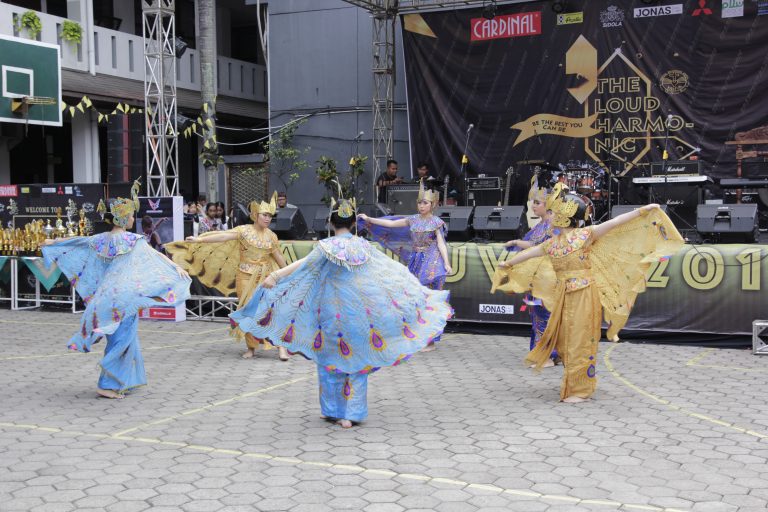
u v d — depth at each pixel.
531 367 7.93
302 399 6.68
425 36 16.30
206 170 16.92
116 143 14.15
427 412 6.17
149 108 14.71
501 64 15.78
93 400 6.70
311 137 18.28
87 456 5.12
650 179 11.91
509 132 15.81
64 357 8.74
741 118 14.19
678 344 9.12
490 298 9.89
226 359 8.55
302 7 18.17
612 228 6.31
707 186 12.89
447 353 8.73
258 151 23.80
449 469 4.79
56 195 12.52
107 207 12.00
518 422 5.84
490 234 10.78
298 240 11.44
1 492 4.48
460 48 16.06
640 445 5.24
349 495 4.38
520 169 15.20
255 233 8.49
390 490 4.45
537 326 7.93
